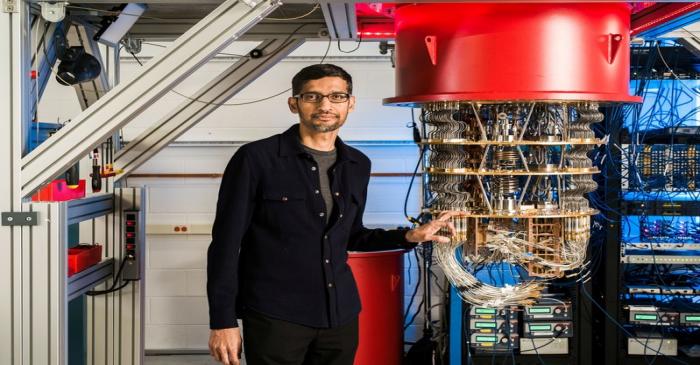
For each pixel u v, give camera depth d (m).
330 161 2.17
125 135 4.25
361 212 2.37
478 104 1.96
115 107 2.06
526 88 1.90
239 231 2.05
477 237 2.01
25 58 2.15
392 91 4.25
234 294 2.06
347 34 2.85
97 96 2.97
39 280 2.13
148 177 4.29
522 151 2.04
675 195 3.48
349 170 2.19
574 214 1.98
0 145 2.11
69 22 2.64
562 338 3.60
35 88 2.39
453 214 1.98
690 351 3.58
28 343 2.14
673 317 3.55
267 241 2.10
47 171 2.10
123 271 3.00
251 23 2.01
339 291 2.13
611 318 3.56
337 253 2.15
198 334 4.38
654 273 3.75
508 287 2.10
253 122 4.28
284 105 4.27
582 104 2.00
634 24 2.52
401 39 2.08
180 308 4.37
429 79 1.98
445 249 2.07
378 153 4.27
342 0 1.97
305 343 2.12
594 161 3.60
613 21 1.96
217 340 2.05
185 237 4.33
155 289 4.36
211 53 2.02
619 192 3.49
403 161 4.27
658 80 3.63
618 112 3.47
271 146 2.10
